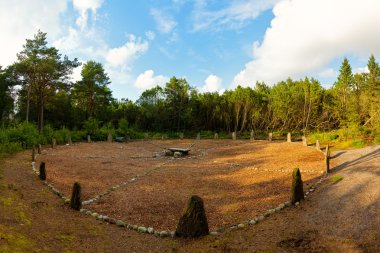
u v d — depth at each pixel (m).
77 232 8.59
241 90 49.69
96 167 18.56
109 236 8.70
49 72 38.84
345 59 43.53
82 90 51.31
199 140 37.09
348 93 35.75
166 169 18.81
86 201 11.66
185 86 50.94
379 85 41.97
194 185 14.70
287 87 46.47
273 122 44.16
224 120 49.16
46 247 7.09
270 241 8.08
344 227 8.43
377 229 8.05
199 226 8.60
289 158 20.56
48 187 13.26
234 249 7.73
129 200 12.07
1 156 19.28
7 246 6.42
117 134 39.56
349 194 10.77
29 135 27.44
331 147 23.17
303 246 7.67
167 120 51.16
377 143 20.69
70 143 30.88
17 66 37.78
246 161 21.22
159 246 8.18
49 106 44.84
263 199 11.80
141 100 54.97
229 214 10.51
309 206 10.30
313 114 39.31
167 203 11.84
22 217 8.55
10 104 45.47
